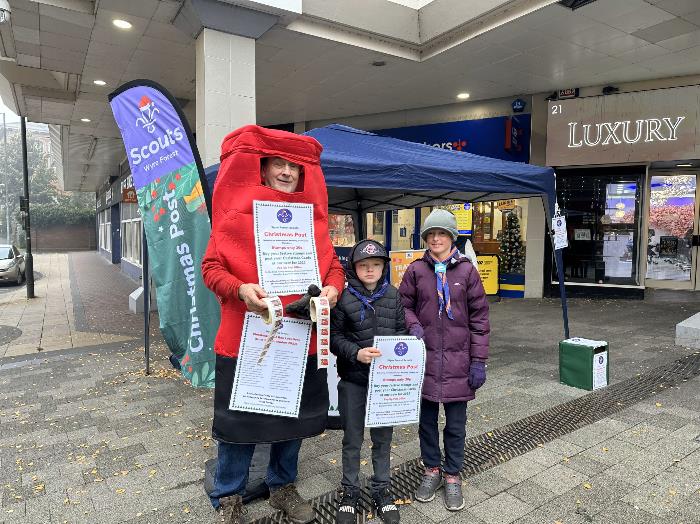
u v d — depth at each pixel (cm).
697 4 663
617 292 1040
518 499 288
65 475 327
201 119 658
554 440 365
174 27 699
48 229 4391
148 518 276
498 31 748
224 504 260
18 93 1053
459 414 285
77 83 954
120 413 440
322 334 223
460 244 588
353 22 766
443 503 286
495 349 643
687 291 1095
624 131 979
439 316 282
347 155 439
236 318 237
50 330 848
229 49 655
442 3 776
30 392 504
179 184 324
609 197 1049
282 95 1086
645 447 350
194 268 320
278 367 238
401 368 257
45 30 714
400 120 1229
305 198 252
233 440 238
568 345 488
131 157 360
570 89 1031
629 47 809
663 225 1125
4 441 383
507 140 1077
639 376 509
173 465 340
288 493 275
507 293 1127
